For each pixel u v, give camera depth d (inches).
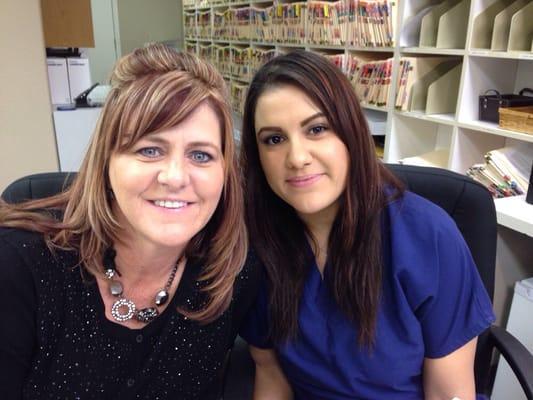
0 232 29.9
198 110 27.4
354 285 36.0
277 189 35.4
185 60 28.8
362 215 35.7
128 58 28.8
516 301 62.9
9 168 88.1
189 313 32.3
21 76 84.2
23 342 29.1
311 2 103.3
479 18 68.2
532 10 63.8
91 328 30.0
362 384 37.1
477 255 41.9
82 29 107.0
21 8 81.3
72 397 30.0
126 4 219.5
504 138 78.2
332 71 32.8
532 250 70.1
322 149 33.1
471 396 38.1
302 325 37.5
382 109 87.0
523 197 65.6
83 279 30.2
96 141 28.4
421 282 35.9
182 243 29.2
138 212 27.8
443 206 42.3
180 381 33.1
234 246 33.8
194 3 193.5
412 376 37.8
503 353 39.4
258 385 42.7
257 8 134.0
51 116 89.3
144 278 32.7
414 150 89.4
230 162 30.6
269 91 32.9
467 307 36.8
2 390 30.0
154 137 26.6
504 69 73.5
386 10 81.4
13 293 28.3
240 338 44.9
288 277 37.9
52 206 33.6
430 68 81.4
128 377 31.0
